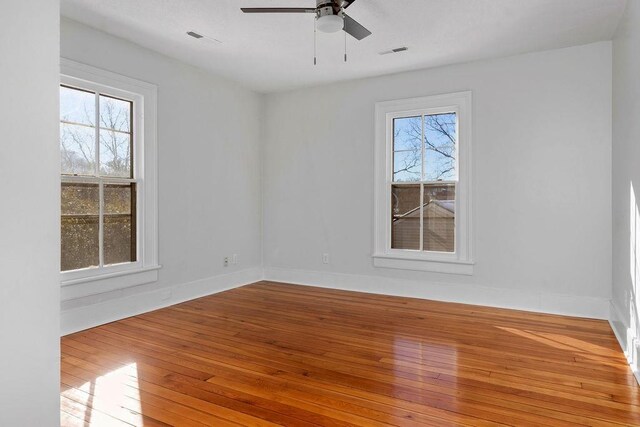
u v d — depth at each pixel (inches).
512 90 169.0
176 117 177.0
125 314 155.6
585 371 105.5
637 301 107.9
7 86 45.6
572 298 159.3
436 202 187.5
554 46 158.7
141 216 163.0
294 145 220.5
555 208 162.2
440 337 132.4
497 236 172.6
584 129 157.0
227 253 205.6
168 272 173.9
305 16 135.2
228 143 205.5
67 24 137.6
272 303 177.3
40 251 48.6
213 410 85.8
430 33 147.6
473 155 176.6
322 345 125.0
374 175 198.4
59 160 50.4
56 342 50.1
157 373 104.4
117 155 156.2
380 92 197.0
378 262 197.6
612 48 150.9
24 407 47.1
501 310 166.2
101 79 147.1
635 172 111.0
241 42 156.9
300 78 200.8
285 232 223.8
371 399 90.5
